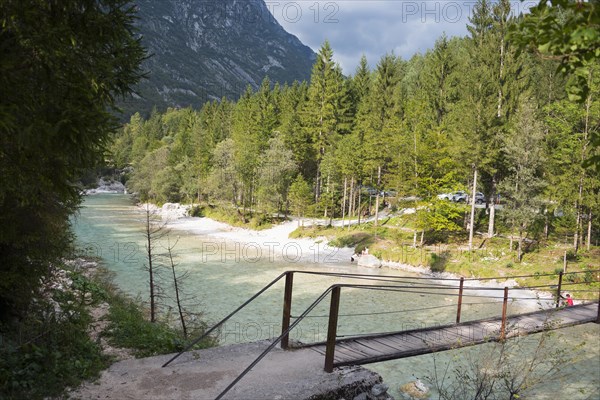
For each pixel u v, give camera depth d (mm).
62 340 7219
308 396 5668
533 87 37500
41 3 4633
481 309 20969
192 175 71812
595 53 3234
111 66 5668
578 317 11523
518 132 29469
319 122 58625
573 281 23875
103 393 5723
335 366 6738
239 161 56156
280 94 77500
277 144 54125
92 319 11062
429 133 34938
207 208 65812
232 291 23938
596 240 31234
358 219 47094
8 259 8000
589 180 24797
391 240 38000
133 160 106625
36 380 5840
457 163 33875
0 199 6480
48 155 5004
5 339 6762
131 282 24016
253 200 57406
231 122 83812
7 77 4441
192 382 6039
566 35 3096
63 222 9102
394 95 51875
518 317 11258
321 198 50281
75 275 15539
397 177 35688
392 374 13273
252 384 5980
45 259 8562
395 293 24734
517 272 26922
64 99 4891
